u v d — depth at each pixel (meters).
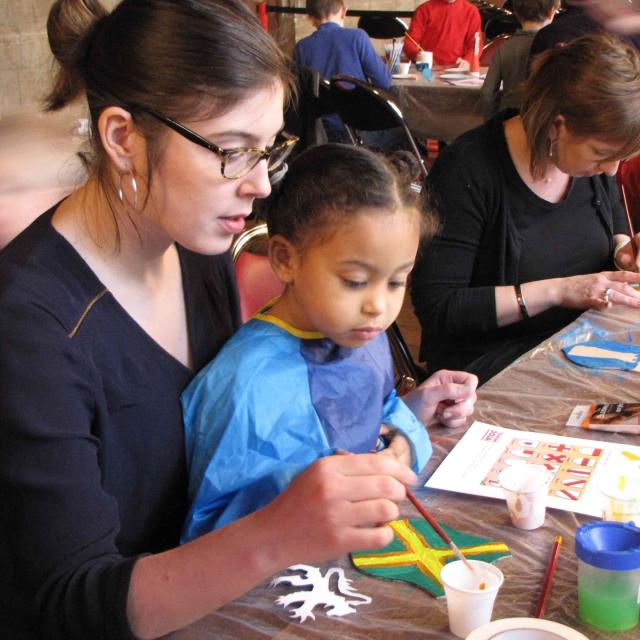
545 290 2.00
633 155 1.88
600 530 0.96
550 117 1.90
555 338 1.79
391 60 5.66
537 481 1.14
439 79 5.34
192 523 1.14
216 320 1.30
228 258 1.34
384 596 1.00
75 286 1.03
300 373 1.21
